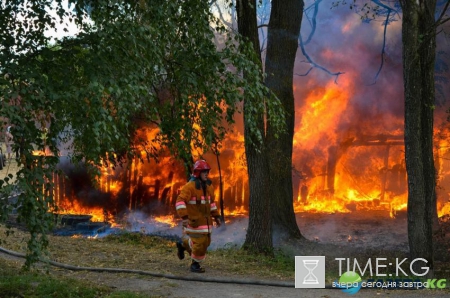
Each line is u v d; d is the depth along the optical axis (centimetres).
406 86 1066
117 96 666
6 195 631
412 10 1043
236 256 1164
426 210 1078
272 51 1409
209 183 891
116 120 786
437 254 1390
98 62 695
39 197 650
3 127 655
